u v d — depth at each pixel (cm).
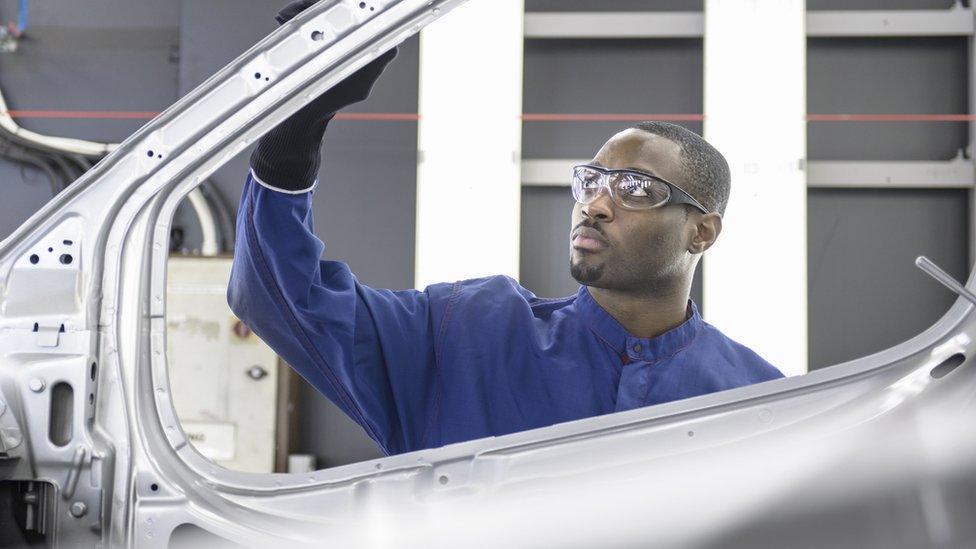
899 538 100
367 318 209
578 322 214
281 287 188
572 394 205
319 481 154
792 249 421
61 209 157
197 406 440
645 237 201
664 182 201
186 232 459
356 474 153
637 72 448
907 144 444
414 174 447
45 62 467
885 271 442
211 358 440
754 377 216
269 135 178
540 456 151
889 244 443
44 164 459
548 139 450
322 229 450
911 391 151
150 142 157
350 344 201
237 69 157
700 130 445
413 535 146
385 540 147
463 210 432
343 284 207
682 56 447
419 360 210
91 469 148
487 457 152
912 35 439
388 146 448
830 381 154
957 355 153
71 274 155
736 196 424
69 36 466
